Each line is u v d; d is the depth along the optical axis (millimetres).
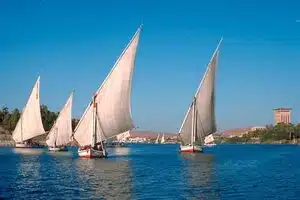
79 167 62938
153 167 63719
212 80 95375
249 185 42531
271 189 39844
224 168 63531
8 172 55719
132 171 56750
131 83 71875
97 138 76688
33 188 40031
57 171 56688
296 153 127625
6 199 34188
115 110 73500
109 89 73812
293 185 42781
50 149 118500
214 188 40125
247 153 125125
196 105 98688
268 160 86625
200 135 100000
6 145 196375
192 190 38812
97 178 48188
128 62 71500
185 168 62531
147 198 34594
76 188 40031
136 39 70750
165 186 41375
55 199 34156
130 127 73000
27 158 87812
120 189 39344
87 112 76938
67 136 114250
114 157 93125
